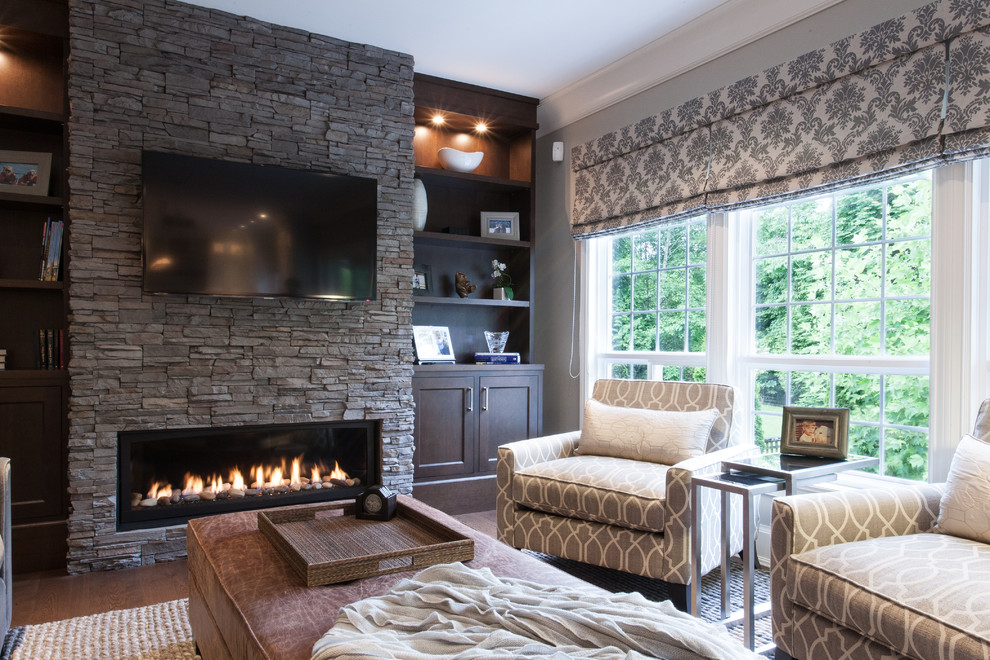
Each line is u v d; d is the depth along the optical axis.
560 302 4.53
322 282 3.53
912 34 2.53
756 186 3.15
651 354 3.88
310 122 3.59
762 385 3.28
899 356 2.73
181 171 3.21
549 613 1.32
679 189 3.54
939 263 2.50
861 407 2.88
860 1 2.75
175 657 2.16
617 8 3.28
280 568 1.75
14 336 3.27
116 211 3.14
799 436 2.60
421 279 4.39
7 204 3.18
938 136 2.45
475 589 1.47
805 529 1.88
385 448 3.77
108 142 3.12
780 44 3.08
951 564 1.64
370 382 3.72
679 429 2.94
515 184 4.46
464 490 4.07
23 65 3.36
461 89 4.23
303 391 3.54
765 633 2.34
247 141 3.42
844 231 2.95
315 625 1.40
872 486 2.76
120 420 3.13
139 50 3.19
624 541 2.58
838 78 2.80
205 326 3.32
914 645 1.48
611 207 4.02
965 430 2.43
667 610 1.37
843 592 1.67
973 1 2.35
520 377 4.30
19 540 3.03
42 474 3.08
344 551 1.84
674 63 3.61
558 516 2.83
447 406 4.05
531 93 4.42
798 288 3.12
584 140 4.32
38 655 2.17
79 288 3.07
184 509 3.31
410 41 3.69
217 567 1.76
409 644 1.25
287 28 3.53
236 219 3.33
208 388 3.31
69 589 2.84
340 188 3.59
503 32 3.57
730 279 3.34
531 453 3.07
